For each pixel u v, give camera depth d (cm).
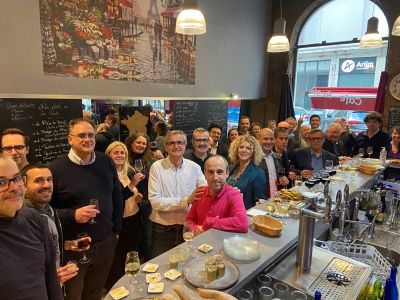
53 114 345
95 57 372
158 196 235
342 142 445
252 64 646
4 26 292
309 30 641
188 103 539
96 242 208
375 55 573
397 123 519
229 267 131
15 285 120
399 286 160
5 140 211
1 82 295
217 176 179
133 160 323
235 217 168
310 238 144
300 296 127
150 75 446
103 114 465
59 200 197
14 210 121
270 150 295
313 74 657
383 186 277
